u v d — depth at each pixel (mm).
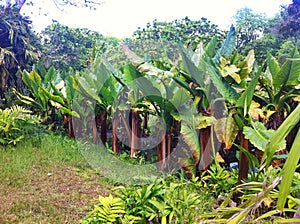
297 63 3029
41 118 6992
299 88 3273
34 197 3102
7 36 8445
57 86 7000
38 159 4473
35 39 9477
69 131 6102
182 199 2604
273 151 773
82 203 2988
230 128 2832
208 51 4266
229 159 4031
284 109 3623
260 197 912
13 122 5383
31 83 6754
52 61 10484
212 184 3123
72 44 12820
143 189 2551
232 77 3322
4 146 5035
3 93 8062
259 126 2785
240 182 2799
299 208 1401
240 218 916
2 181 3533
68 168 4145
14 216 2635
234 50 4234
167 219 2424
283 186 644
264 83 3602
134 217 2293
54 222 2547
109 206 2330
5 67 8008
